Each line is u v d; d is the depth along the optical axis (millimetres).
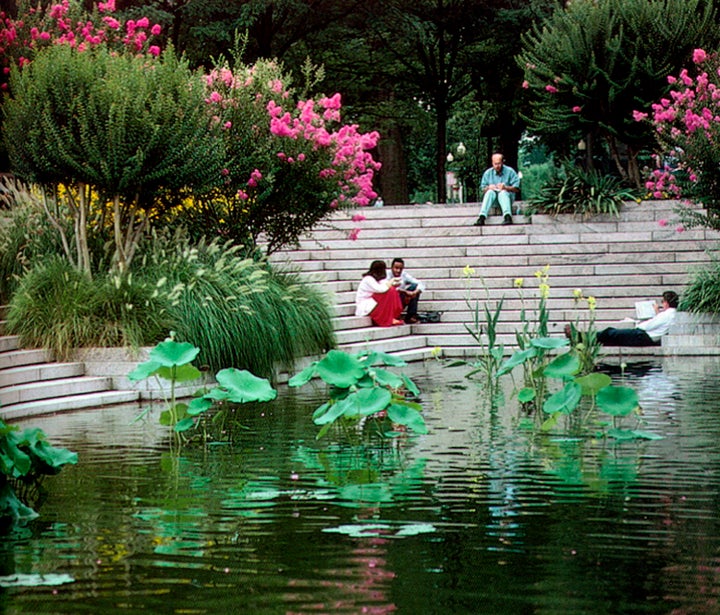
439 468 8023
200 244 15383
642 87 22578
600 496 7023
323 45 32062
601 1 22828
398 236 21984
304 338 15195
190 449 9047
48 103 14258
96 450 9047
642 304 18469
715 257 20234
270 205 17234
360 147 17625
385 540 6008
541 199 21547
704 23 22531
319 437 9281
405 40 31812
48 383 12469
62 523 6457
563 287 20484
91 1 25547
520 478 7609
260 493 7234
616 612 4793
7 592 5141
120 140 14234
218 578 5336
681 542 5914
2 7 19391
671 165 19859
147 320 13539
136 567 5531
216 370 13602
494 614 4781
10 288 15117
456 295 20469
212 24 27922
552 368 9773
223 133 16500
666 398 11820
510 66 33750
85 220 14758
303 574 5387
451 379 14297
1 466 6586
